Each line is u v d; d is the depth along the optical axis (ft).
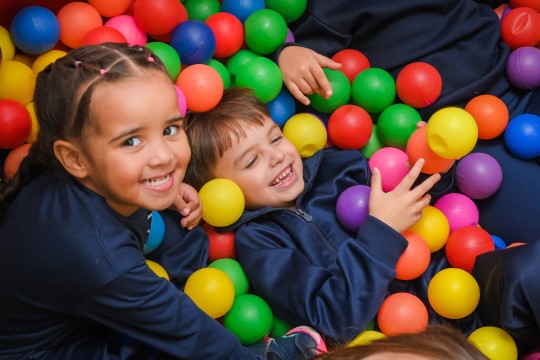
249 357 4.62
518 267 4.75
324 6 6.57
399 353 2.67
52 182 4.26
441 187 5.94
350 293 5.00
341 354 2.78
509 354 4.93
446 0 6.47
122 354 4.59
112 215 4.15
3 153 5.65
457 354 2.70
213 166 5.81
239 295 5.58
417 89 6.12
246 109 5.74
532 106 6.40
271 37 6.12
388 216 5.17
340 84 6.25
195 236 5.63
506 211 6.08
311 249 5.66
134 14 5.84
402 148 6.27
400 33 6.59
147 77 3.88
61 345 4.57
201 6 6.46
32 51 5.72
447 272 5.24
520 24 6.52
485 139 6.27
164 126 3.93
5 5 5.74
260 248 5.59
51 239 4.05
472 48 6.49
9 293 4.26
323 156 6.30
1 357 4.46
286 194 5.84
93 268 3.98
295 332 5.06
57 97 3.91
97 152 3.89
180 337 4.33
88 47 4.04
